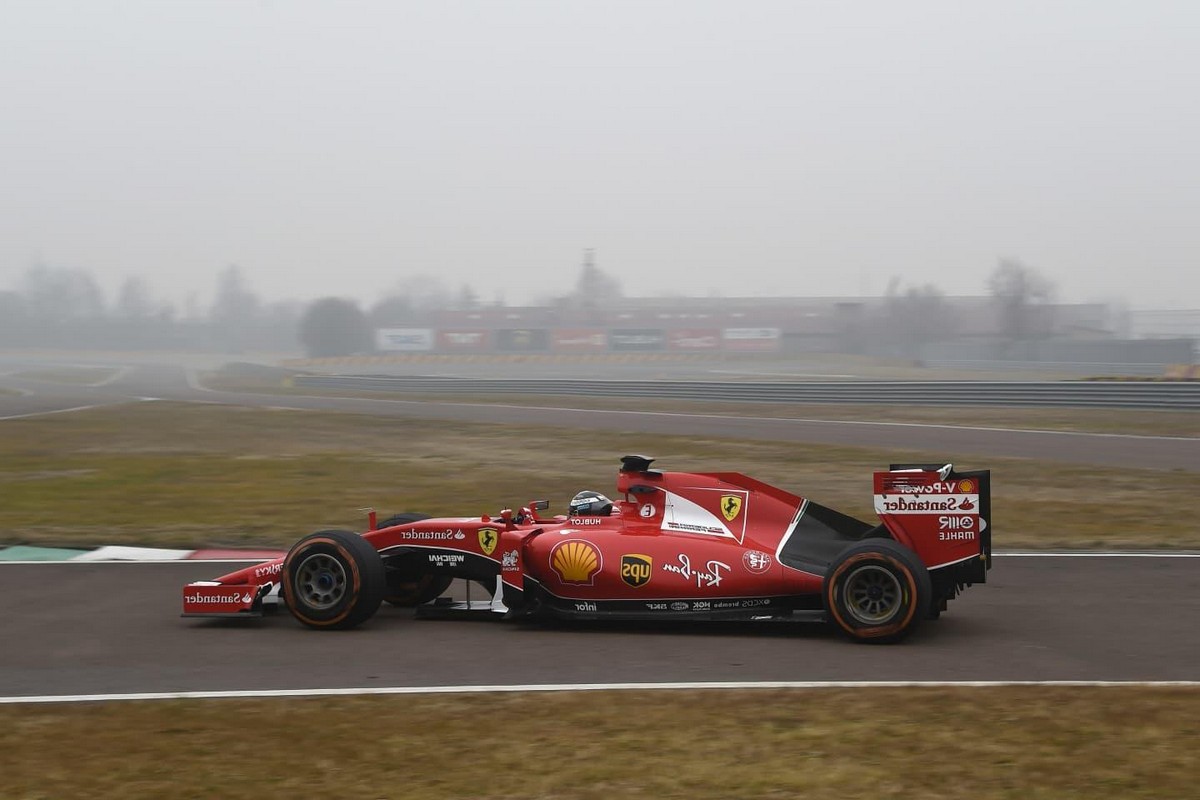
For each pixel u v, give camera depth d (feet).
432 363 291.79
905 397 103.30
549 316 331.77
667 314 325.01
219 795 14.28
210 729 16.87
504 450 67.97
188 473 57.47
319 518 41.81
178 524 40.37
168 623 24.89
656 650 21.84
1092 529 37.76
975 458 59.41
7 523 40.96
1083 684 18.62
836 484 49.96
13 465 61.77
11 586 29.45
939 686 18.54
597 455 64.08
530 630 23.97
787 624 24.18
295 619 25.08
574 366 261.03
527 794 14.11
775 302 350.64
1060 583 28.60
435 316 328.29
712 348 304.09
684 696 18.20
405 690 18.89
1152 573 29.86
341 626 23.94
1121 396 90.84
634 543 23.94
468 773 14.87
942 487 22.70
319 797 14.15
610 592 23.72
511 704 17.92
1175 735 15.85
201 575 31.01
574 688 18.80
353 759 15.47
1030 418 85.35
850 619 22.03
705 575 23.24
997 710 17.16
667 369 230.68
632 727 16.62
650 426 84.79
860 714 17.06
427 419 96.78
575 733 16.39
